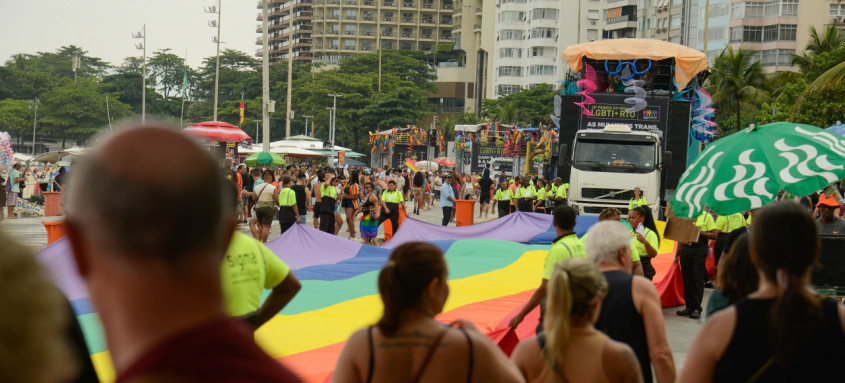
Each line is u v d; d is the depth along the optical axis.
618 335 5.21
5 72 153.88
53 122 134.62
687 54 25.52
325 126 120.12
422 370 3.44
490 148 71.06
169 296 1.28
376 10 186.00
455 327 3.68
